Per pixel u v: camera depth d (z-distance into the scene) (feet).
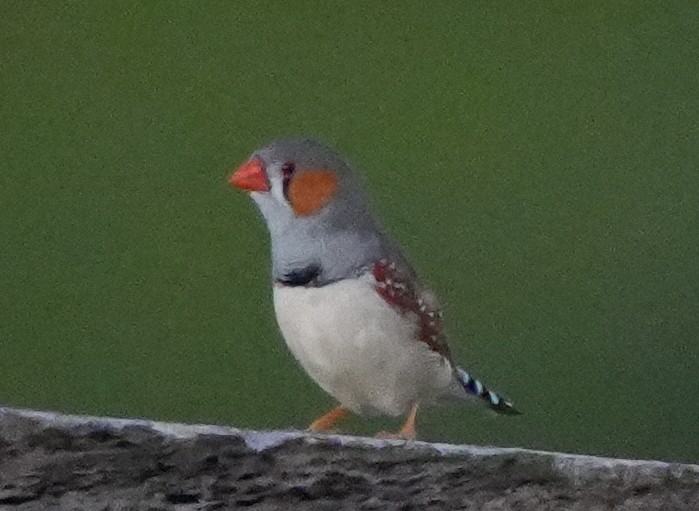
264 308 18.29
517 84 19.06
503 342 18.53
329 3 18.89
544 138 18.98
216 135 18.57
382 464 10.23
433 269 18.56
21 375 17.89
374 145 18.71
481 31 19.06
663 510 10.89
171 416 18.03
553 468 10.64
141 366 18.10
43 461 9.34
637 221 18.89
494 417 18.26
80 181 18.39
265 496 9.93
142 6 18.69
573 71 19.11
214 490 9.78
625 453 18.42
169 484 9.67
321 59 18.80
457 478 10.42
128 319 18.19
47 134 18.42
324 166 12.37
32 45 18.51
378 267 12.04
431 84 18.89
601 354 18.62
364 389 12.42
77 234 18.29
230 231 18.43
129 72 18.62
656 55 19.22
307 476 10.03
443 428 18.16
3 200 18.22
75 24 18.58
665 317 18.74
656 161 19.02
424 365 12.35
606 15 19.22
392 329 11.98
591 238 18.86
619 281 18.74
